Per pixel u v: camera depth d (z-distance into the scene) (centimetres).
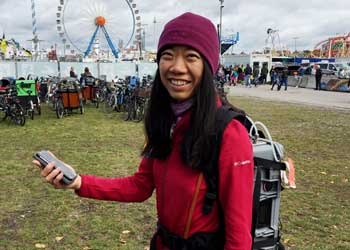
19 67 2228
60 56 3753
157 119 133
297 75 3153
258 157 158
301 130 1003
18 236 368
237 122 124
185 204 126
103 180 156
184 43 122
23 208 436
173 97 127
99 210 433
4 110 1094
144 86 1212
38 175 564
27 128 1006
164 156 131
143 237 371
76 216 416
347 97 2044
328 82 2617
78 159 663
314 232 386
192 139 123
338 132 974
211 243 127
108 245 353
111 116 1262
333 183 543
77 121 1142
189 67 124
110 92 1530
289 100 1866
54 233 375
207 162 121
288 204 459
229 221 121
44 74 2300
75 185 150
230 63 4472
